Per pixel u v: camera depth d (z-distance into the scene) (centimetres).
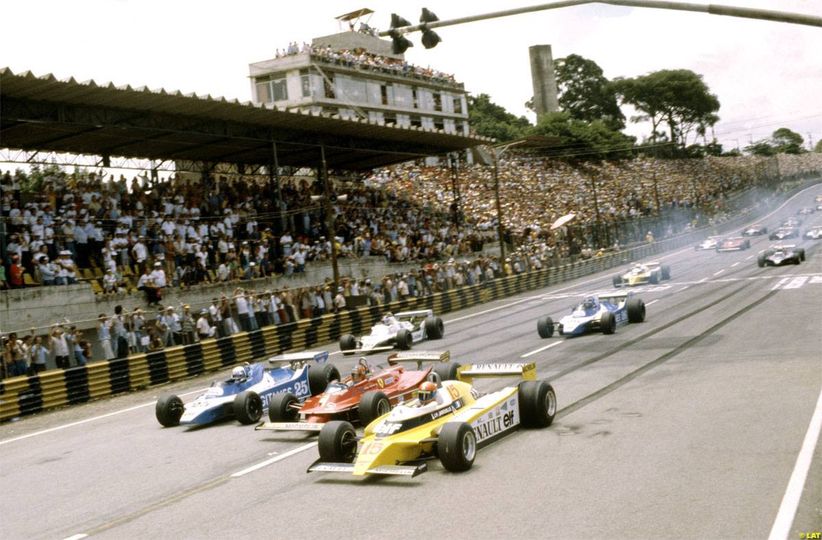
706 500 933
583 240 7462
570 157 11475
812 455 1067
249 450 1475
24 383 2255
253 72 7531
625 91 17138
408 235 5231
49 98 3005
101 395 2458
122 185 3750
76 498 1266
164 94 3131
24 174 4066
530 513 948
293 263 3988
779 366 1738
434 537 901
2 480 1466
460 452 1146
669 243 8794
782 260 4862
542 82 14512
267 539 960
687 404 1461
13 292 2702
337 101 7512
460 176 7469
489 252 6047
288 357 1970
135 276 3312
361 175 6038
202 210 3984
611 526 878
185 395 2356
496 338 2925
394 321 2964
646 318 2972
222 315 3209
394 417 1212
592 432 1322
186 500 1180
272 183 4656
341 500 1088
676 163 14750
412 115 8456
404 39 1548
